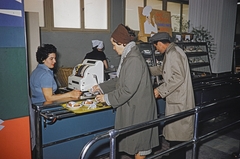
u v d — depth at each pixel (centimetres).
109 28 485
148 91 194
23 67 174
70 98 227
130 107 191
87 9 454
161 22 479
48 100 217
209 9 561
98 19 472
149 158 169
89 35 462
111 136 138
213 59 573
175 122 221
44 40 414
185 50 470
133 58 183
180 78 208
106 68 409
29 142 185
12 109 173
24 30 170
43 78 216
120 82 190
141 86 189
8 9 162
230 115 445
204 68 514
